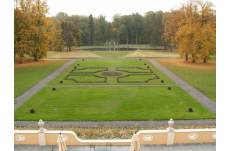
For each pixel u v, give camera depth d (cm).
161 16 11462
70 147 1609
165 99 3089
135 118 2453
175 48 11350
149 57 7594
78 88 3647
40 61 6512
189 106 2823
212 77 4412
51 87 3700
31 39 6097
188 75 4594
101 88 3644
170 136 1639
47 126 2245
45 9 6362
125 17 14612
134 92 3422
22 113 2589
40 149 1598
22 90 3497
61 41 9769
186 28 5800
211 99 3112
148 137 1642
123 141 1627
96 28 14362
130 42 14850
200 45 5825
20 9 6003
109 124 2312
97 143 1625
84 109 2719
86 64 6022
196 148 1605
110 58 7331
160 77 4444
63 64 5994
